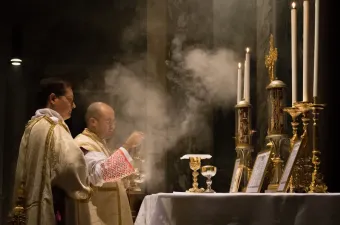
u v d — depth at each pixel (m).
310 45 7.90
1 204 12.09
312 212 4.92
